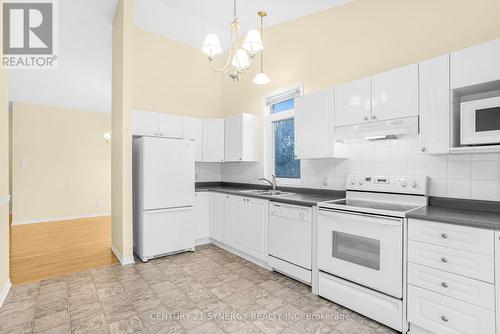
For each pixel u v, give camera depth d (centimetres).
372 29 270
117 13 345
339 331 186
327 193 304
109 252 360
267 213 294
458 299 159
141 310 212
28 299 229
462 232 158
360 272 205
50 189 575
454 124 191
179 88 438
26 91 503
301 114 292
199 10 354
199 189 390
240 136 394
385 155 254
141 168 327
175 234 345
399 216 184
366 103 235
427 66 199
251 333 184
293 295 239
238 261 325
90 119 627
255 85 409
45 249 373
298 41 344
